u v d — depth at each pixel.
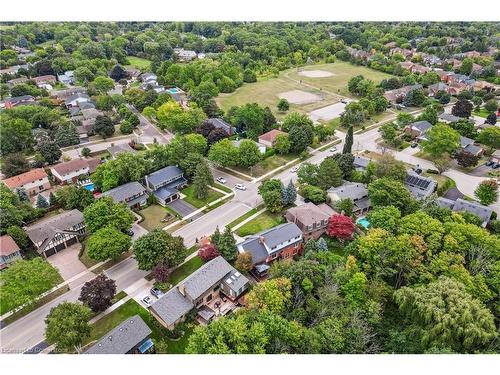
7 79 164.25
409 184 85.25
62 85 166.62
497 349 43.28
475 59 193.50
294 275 55.16
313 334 45.47
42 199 80.56
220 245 63.22
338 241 70.81
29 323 54.56
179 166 92.25
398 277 58.12
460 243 58.62
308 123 117.38
